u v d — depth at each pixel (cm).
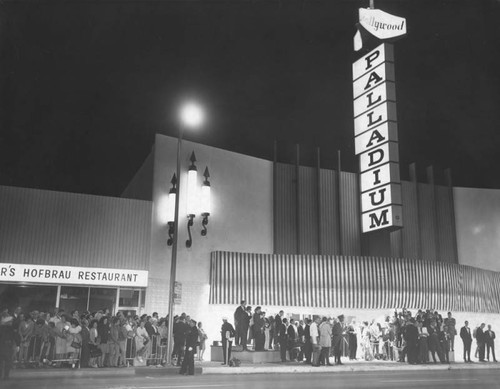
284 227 2880
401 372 1969
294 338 2250
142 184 2878
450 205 3338
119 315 1952
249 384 1432
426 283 2778
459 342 2848
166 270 2489
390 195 2614
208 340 2489
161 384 1421
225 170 2756
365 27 2861
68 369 1727
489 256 3316
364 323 2536
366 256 2811
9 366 1507
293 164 3016
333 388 1336
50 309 2261
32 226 2295
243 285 2584
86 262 2339
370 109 2805
